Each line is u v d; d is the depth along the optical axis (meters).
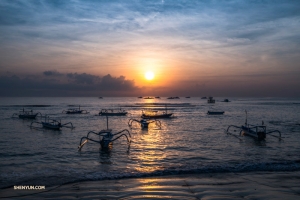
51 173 16.30
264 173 15.97
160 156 21.64
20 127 44.97
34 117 62.78
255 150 24.41
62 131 39.62
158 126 46.69
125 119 61.56
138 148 25.25
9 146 26.72
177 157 21.23
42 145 27.23
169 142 28.91
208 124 50.19
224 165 18.20
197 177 15.11
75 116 69.62
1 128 43.50
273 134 35.31
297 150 24.52
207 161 19.77
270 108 113.06
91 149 24.72
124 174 15.87
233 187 13.05
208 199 11.35
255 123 52.12
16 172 16.58
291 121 56.59
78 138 32.47
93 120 58.94
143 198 11.50
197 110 99.56
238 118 64.50
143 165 18.56
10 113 80.00
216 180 14.35
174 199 11.34
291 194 12.08
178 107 124.12
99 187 13.23
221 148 25.36
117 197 11.70
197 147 25.83
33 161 19.98
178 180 14.36
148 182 14.04
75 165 18.62
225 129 41.78
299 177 15.05
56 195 12.09
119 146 26.25
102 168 17.67
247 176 15.26
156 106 134.25
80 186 13.44
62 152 23.42
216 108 114.31
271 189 12.77
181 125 48.41
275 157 21.30
